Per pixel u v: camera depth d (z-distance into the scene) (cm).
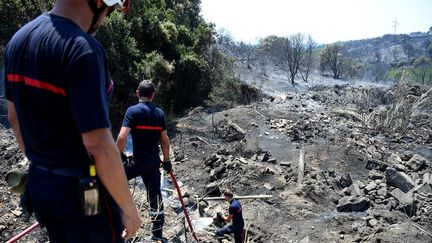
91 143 137
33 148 149
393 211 817
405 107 1576
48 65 135
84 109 133
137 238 479
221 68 2094
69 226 150
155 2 2055
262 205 796
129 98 1462
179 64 1759
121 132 469
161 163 520
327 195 866
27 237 551
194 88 1823
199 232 614
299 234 714
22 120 146
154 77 1542
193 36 2058
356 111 1692
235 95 2025
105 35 1452
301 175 927
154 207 499
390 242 675
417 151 1216
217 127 1296
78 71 133
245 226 717
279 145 1173
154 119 480
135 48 1620
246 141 1092
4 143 908
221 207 748
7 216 590
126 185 147
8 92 159
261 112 1501
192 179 881
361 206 822
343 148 1124
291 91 2653
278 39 3562
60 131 143
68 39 135
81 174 146
